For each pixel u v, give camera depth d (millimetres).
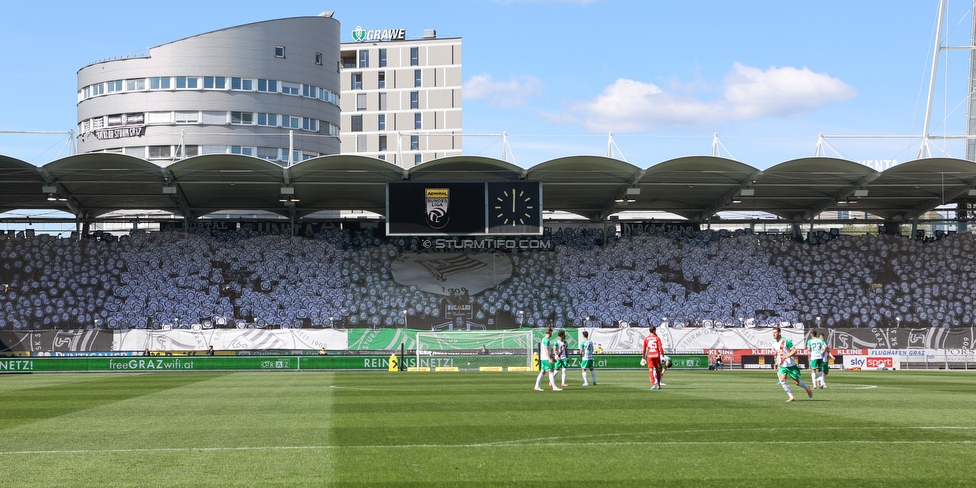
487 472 11656
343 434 15242
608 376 34719
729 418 17531
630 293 58438
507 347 50250
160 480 11164
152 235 59844
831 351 47969
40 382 31141
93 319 54531
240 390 26125
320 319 56188
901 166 50500
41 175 51188
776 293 58469
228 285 57500
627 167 51531
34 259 57312
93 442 14383
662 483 10953
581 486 10812
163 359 40469
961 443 13953
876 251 60906
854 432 15266
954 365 47781
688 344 53688
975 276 59031
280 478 11273
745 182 54062
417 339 45438
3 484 10945
